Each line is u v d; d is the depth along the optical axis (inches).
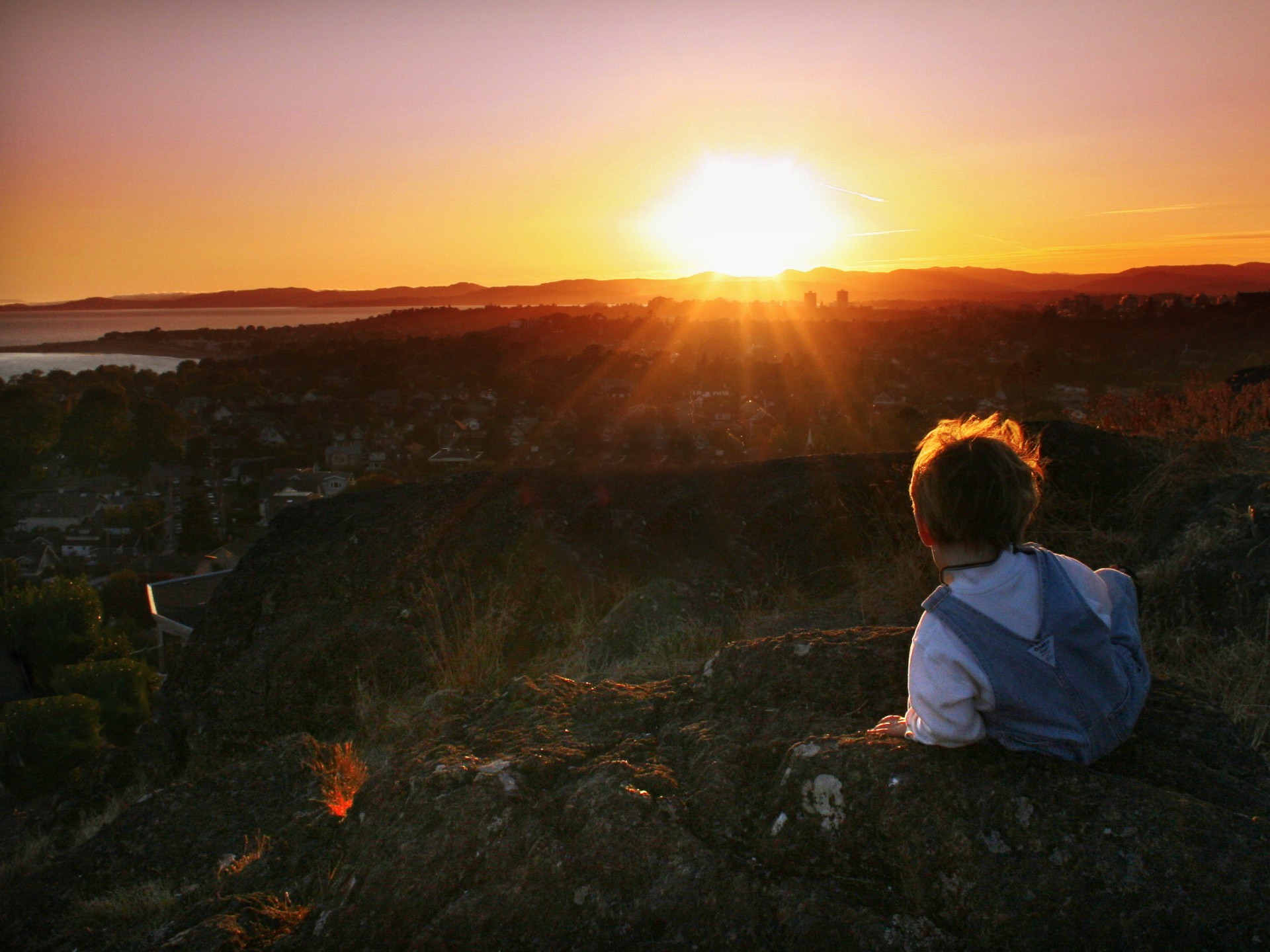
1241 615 127.3
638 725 92.6
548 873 71.4
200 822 143.0
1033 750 62.6
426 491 247.0
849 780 66.4
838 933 60.1
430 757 94.3
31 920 122.0
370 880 78.5
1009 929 55.6
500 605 201.2
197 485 2842.0
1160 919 52.6
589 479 237.6
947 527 60.3
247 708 197.3
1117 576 70.8
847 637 90.3
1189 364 3154.5
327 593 221.1
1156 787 61.3
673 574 205.8
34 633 386.3
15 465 3041.3
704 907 65.1
